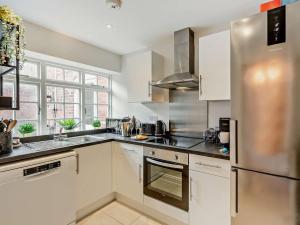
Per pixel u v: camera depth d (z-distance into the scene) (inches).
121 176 92.0
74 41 98.0
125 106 128.4
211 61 74.1
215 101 89.6
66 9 69.3
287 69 45.5
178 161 71.4
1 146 59.6
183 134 100.1
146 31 90.3
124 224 78.0
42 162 62.9
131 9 70.0
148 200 81.5
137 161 85.4
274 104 47.6
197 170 66.2
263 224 50.9
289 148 45.8
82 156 79.3
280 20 46.2
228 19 79.0
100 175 88.0
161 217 79.8
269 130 48.6
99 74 128.3
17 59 65.3
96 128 119.6
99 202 90.5
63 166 68.9
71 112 111.5
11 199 55.1
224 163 59.9
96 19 77.5
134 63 103.7
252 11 72.6
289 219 46.9
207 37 75.2
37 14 72.7
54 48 88.4
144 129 110.6
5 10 60.0
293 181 46.0
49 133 94.9
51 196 65.1
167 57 105.3
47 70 98.5
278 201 48.3
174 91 103.3
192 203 67.7
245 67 52.0
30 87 90.8
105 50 116.5
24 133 83.1
